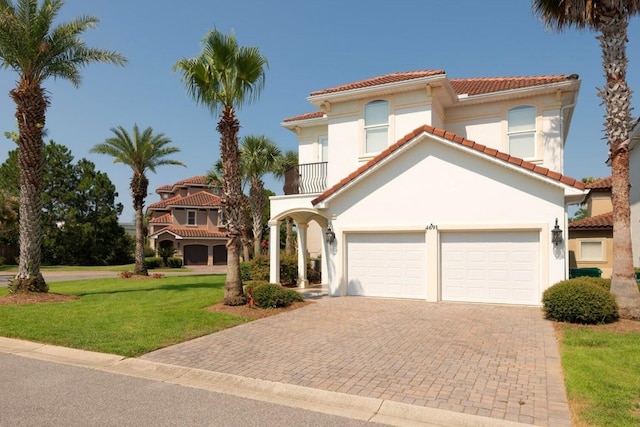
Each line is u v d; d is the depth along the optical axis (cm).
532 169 1337
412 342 902
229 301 1299
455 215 1455
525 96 1762
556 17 1237
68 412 548
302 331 1009
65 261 4794
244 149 3114
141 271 2827
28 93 1487
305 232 1967
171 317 1133
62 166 4922
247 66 1289
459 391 616
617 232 1106
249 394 632
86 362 792
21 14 1427
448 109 1916
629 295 1076
